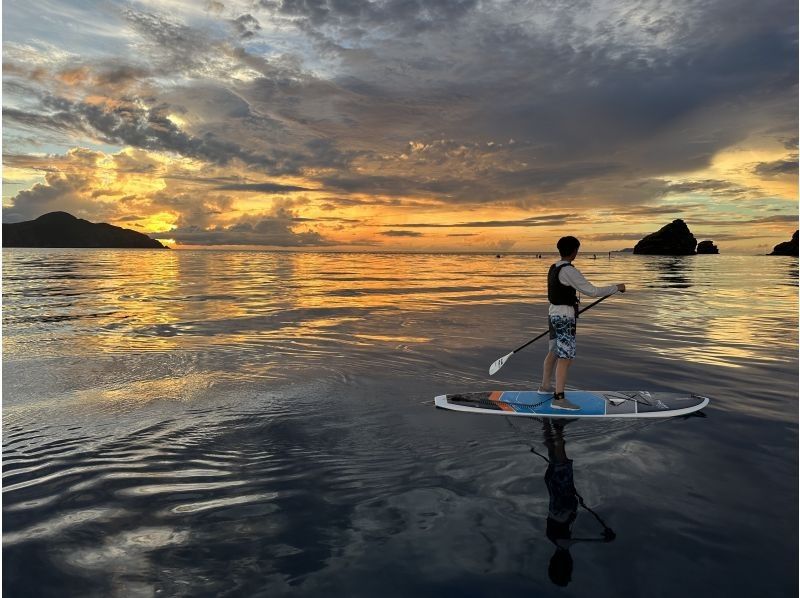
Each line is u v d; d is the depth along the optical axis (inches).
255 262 2193.7
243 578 97.2
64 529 115.4
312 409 205.5
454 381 251.8
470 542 108.5
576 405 203.8
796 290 765.3
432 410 204.2
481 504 125.6
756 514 120.2
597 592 91.8
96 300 617.3
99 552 106.5
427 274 1301.7
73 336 372.2
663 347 333.4
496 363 229.3
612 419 192.1
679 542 108.1
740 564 100.1
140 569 100.4
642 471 145.1
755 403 212.2
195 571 99.7
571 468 147.4
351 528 114.9
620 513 120.6
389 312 515.5
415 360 297.4
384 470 146.6
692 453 158.6
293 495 131.5
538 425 185.8
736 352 316.2
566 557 102.7
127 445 166.7
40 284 874.1
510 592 92.0
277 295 695.1
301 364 286.7
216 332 392.2
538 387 241.3
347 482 138.9
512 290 800.9
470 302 616.1
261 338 366.9
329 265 1903.3
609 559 102.0
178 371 269.6
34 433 177.6
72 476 143.3
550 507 123.7
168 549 107.2
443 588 93.4
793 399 217.5
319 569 99.7
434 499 128.6
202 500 129.0
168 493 132.9
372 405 211.2
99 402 214.5
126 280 991.0
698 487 134.7
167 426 184.9
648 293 721.0
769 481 138.3
